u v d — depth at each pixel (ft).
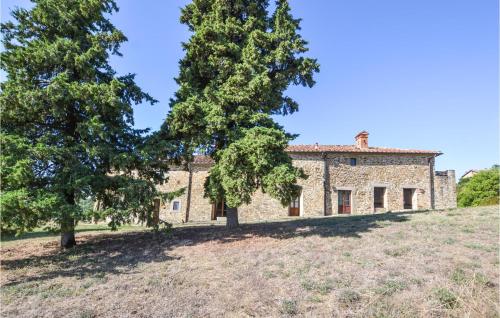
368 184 65.77
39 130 29.55
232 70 34.58
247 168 30.19
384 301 14.94
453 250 22.47
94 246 32.50
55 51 28.14
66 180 27.61
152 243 32.68
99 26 33.68
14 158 23.18
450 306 13.79
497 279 16.76
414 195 67.21
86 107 28.48
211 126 31.40
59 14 29.63
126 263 24.59
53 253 29.86
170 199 31.94
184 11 39.11
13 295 17.89
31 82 27.91
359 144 71.36
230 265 22.39
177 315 14.74
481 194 73.72
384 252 22.80
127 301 16.51
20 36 29.30
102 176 29.66
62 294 17.81
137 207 29.27
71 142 29.76
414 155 68.49
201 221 61.57
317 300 15.69
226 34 35.63
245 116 32.76
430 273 18.31
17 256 28.86
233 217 39.86
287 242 28.12
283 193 29.66
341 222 39.32
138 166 33.14
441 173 70.90
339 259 21.85
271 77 36.78
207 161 64.54
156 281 19.56
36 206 22.67
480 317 12.39
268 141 29.07
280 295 16.52
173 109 32.09
